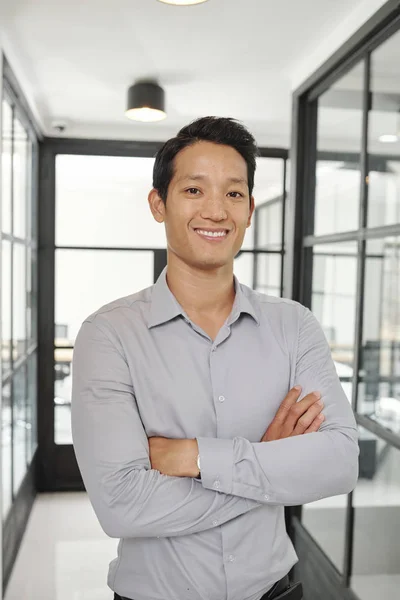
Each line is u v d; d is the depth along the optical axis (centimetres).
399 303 213
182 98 352
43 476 458
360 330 251
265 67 302
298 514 329
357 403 254
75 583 313
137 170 457
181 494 104
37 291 446
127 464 105
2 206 278
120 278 463
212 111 379
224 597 112
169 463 107
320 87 290
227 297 122
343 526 266
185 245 112
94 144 445
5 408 303
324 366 122
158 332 117
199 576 111
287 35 262
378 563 231
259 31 257
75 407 113
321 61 275
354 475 112
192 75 313
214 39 266
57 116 398
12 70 279
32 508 423
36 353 445
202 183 110
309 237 314
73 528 389
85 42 269
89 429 109
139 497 104
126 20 246
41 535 376
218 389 116
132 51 279
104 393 111
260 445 107
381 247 229
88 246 457
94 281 460
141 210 461
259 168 451
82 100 361
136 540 115
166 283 121
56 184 450
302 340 123
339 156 272
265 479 105
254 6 232
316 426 114
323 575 286
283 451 107
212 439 107
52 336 454
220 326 120
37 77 318
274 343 121
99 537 375
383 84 222
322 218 298
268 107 369
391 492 220
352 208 258
